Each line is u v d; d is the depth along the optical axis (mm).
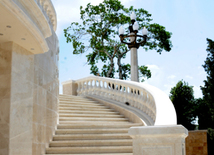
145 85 12492
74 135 9844
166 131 4840
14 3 4473
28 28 5203
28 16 5270
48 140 9164
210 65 22812
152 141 4918
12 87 5809
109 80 15398
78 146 9414
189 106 27859
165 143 4879
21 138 6051
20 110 6098
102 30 27828
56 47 10750
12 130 5703
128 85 13953
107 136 9992
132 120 12703
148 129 4922
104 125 10891
